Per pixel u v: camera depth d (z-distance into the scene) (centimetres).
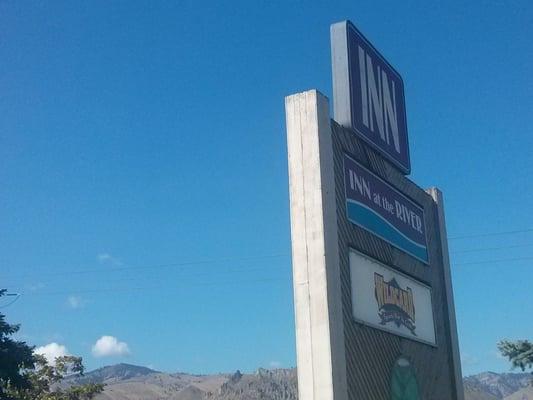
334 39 1377
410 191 1547
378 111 1445
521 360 3644
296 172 1168
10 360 3381
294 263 1130
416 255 1509
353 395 1135
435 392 1462
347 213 1241
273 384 16338
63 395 5100
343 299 1166
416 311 1452
